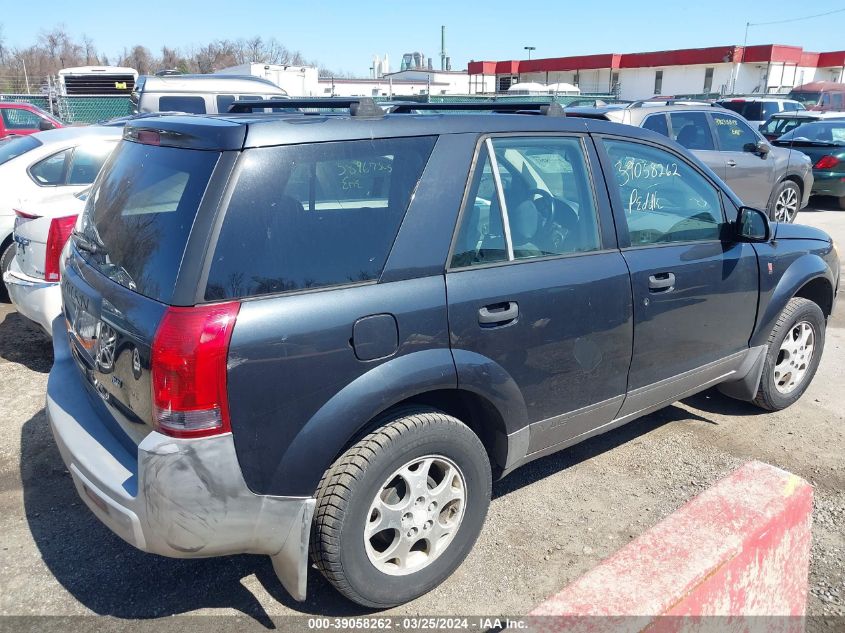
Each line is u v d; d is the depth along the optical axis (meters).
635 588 1.59
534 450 3.18
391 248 2.61
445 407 2.99
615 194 3.37
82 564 3.07
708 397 4.82
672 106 9.25
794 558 1.98
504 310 2.85
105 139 6.91
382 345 2.53
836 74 43.69
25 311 4.77
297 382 2.36
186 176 2.43
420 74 40.16
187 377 2.20
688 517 1.84
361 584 2.62
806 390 4.93
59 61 55.97
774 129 16.14
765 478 2.01
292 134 2.47
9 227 6.55
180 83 11.73
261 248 2.36
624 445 4.13
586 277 3.14
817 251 4.43
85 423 2.73
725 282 3.80
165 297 2.27
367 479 2.51
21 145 6.80
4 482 3.71
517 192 3.03
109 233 2.74
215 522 2.32
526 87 27.50
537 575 2.99
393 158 2.67
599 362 3.26
